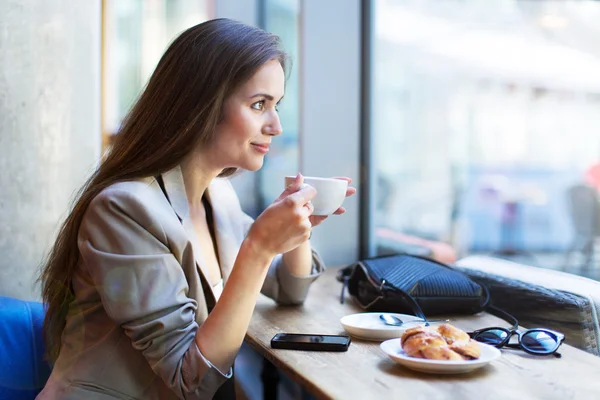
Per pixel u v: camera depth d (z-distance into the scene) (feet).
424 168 11.89
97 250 3.27
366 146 7.85
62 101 5.52
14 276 5.34
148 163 3.62
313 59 7.73
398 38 9.29
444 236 13.10
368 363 3.16
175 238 3.42
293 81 8.06
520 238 15.83
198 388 3.12
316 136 7.75
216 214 4.40
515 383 2.82
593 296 4.16
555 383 2.82
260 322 4.12
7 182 5.31
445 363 2.87
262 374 6.56
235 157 3.80
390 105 9.23
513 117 14.79
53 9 5.44
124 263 3.21
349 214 7.77
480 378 2.90
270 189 9.33
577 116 13.70
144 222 3.34
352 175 7.86
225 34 3.66
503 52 13.97
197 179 4.00
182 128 3.59
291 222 3.24
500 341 3.45
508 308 4.53
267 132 3.80
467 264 5.66
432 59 12.28
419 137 11.67
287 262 4.54
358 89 7.83
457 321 4.12
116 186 3.48
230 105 3.66
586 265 12.69
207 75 3.57
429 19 12.32
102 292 3.22
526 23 13.73
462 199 14.57
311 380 2.87
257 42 3.69
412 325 3.79
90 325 3.47
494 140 14.96
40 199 5.42
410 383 2.82
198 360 3.11
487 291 4.35
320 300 4.88
